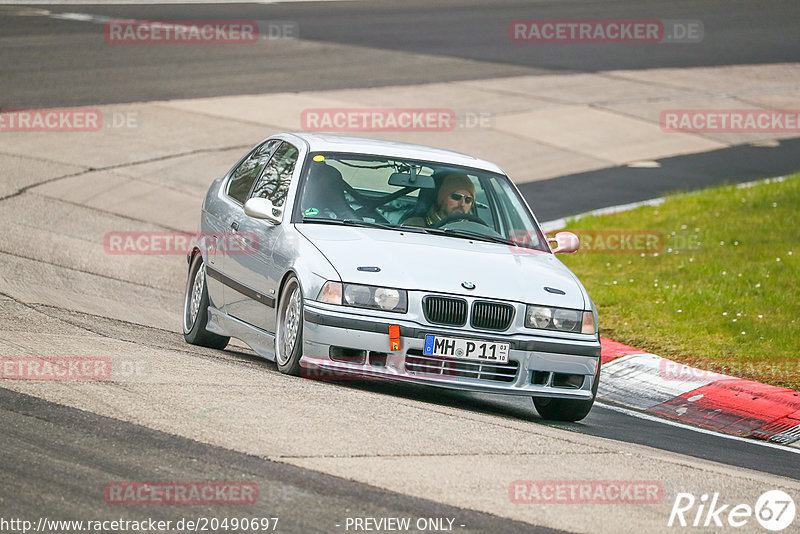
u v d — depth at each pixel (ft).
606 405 108.06
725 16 446.60
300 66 311.47
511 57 348.79
